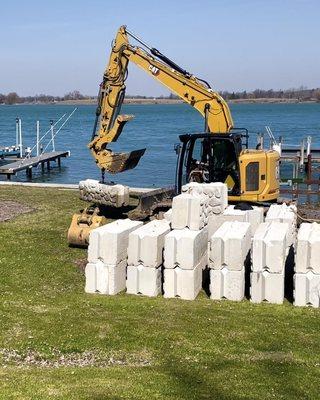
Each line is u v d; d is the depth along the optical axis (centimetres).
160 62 1623
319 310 977
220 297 1031
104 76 1664
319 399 665
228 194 1459
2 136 7144
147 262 1047
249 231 1097
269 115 12912
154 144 5656
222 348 814
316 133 6706
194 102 1588
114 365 768
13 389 666
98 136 1670
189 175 1493
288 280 1107
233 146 1447
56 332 862
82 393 657
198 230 1090
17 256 1286
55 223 1625
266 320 924
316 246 980
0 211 1795
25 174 3847
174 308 975
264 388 689
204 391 675
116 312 953
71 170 4009
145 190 2253
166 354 797
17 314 934
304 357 789
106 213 1784
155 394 662
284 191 2159
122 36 1650
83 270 1214
